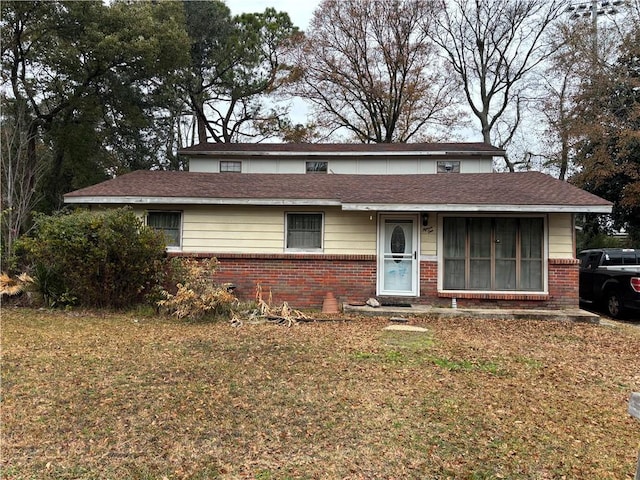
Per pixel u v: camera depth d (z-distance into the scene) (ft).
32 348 23.20
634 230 68.28
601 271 38.19
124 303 34.71
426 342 25.43
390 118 99.35
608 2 72.02
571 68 74.95
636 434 14.25
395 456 12.57
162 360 21.30
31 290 36.45
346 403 16.25
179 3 77.36
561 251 35.29
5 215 50.24
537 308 35.27
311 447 13.05
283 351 23.09
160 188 39.17
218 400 16.43
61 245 33.27
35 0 59.36
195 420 14.75
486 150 62.44
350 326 29.99
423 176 46.57
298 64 97.96
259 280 37.63
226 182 42.70
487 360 21.98
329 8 95.76
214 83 96.07
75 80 65.57
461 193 37.01
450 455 12.67
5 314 32.50
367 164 65.16
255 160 65.72
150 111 81.76
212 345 24.22
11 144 56.70
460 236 36.45
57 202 71.46
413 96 96.53
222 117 103.50
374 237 37.24
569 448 13.23
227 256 37.73
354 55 97.55
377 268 36.96
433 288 36.27
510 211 34.58
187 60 74.59
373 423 14.65
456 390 17.75
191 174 46.80
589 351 24.17
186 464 12.05
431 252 36.45
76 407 15.69
